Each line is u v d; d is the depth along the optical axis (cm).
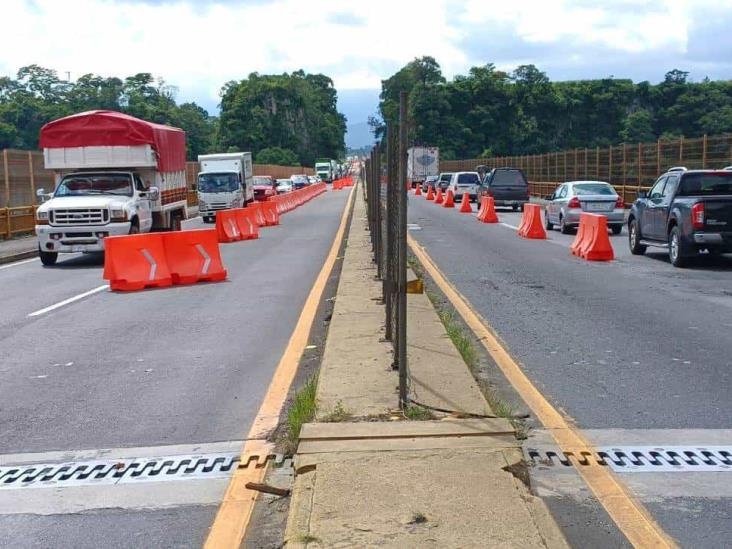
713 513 495
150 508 523
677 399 735
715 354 912
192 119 10475
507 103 8944
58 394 799
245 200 3978
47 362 938
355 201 5197
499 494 474
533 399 735
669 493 525
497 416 630
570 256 1959
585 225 1962
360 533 428
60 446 646
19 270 1930
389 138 883
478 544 414
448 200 4400
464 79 9194
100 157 2141
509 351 930
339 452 545
